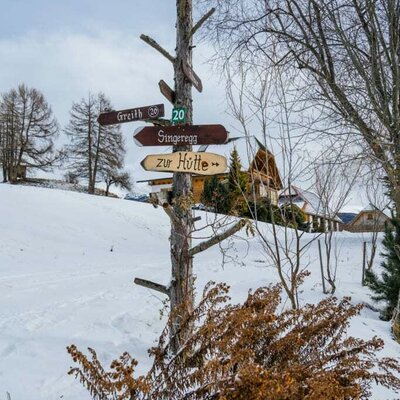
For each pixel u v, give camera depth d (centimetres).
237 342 224
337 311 283
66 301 812
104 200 3056
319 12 591
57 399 356
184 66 467
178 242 454
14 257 1523
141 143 460
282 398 192
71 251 1795
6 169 4359
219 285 264
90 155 4162
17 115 4259
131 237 2367
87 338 547
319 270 1433
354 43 592
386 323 801
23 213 2244
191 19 477
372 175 716
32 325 618
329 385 205
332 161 638
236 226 440
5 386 384
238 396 190
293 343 245
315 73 619
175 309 277
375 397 365
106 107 4206
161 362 243
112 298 842
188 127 449
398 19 556
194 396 206
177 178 461
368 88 569
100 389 227
